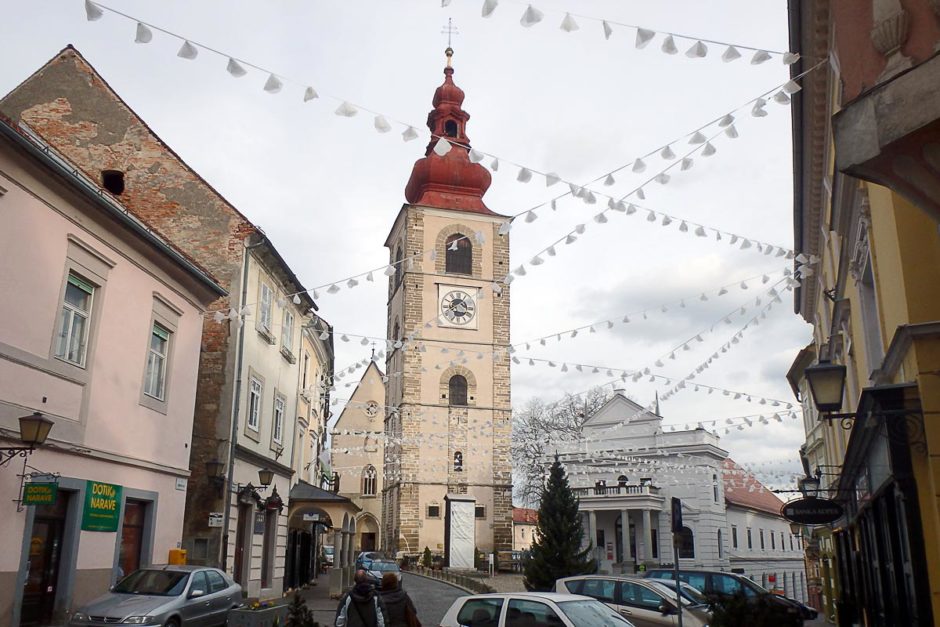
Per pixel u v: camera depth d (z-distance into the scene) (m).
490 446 57.72
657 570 22.28
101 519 17.16
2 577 14.07
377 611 11.36
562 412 65.56
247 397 26.58
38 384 15.29
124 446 18.28
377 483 73.69
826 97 14.57
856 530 19.55
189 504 24.23
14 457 14.48
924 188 7.09
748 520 60.50
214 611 16.11
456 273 60.22
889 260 11.34
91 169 27.33
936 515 9.93
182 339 21.48
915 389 10.35
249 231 26.78
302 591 33.19
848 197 13.70
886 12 7.19
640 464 50.09
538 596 11.65
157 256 19.66
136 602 14.65
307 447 40.19
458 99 66.00
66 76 28.00
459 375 58.59
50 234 15.76
